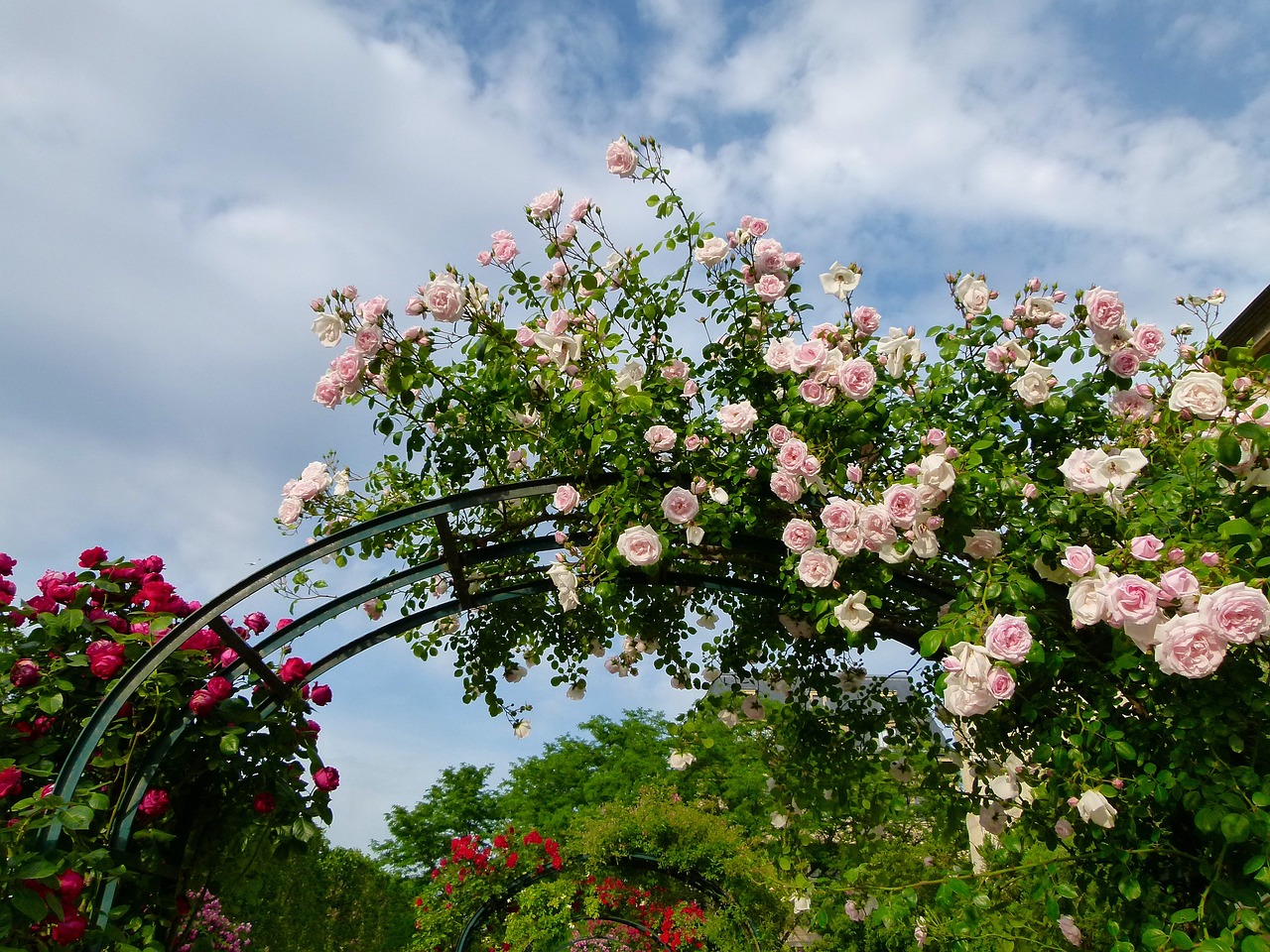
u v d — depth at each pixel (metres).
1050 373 2.47
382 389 2.69
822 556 2.36
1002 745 2.72
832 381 2.55
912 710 3.06
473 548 2.91
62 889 1.96
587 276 2.72
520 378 2.80
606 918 7.62
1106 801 2.18
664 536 2.57
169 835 2.28
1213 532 2.21
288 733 2.60
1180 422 2.47
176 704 2.43
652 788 7.30
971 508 2.27
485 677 3.47
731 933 6.50
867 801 3.25
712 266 2.82
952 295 2.66
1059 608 2.33
